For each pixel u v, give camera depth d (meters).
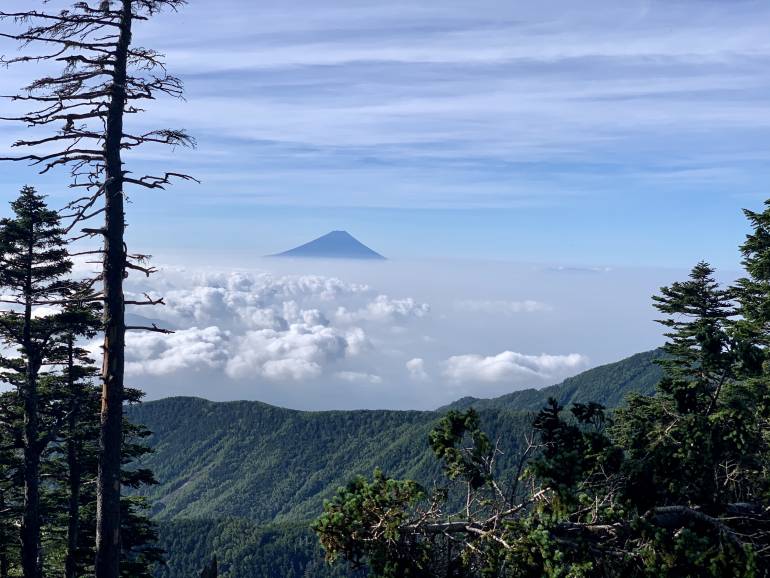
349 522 11.98
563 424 13.71
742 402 13.54
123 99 16.28
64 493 32.22
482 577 11.90
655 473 12.80
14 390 29.23
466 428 13.19
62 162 16.06
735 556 11.47
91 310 27.80
